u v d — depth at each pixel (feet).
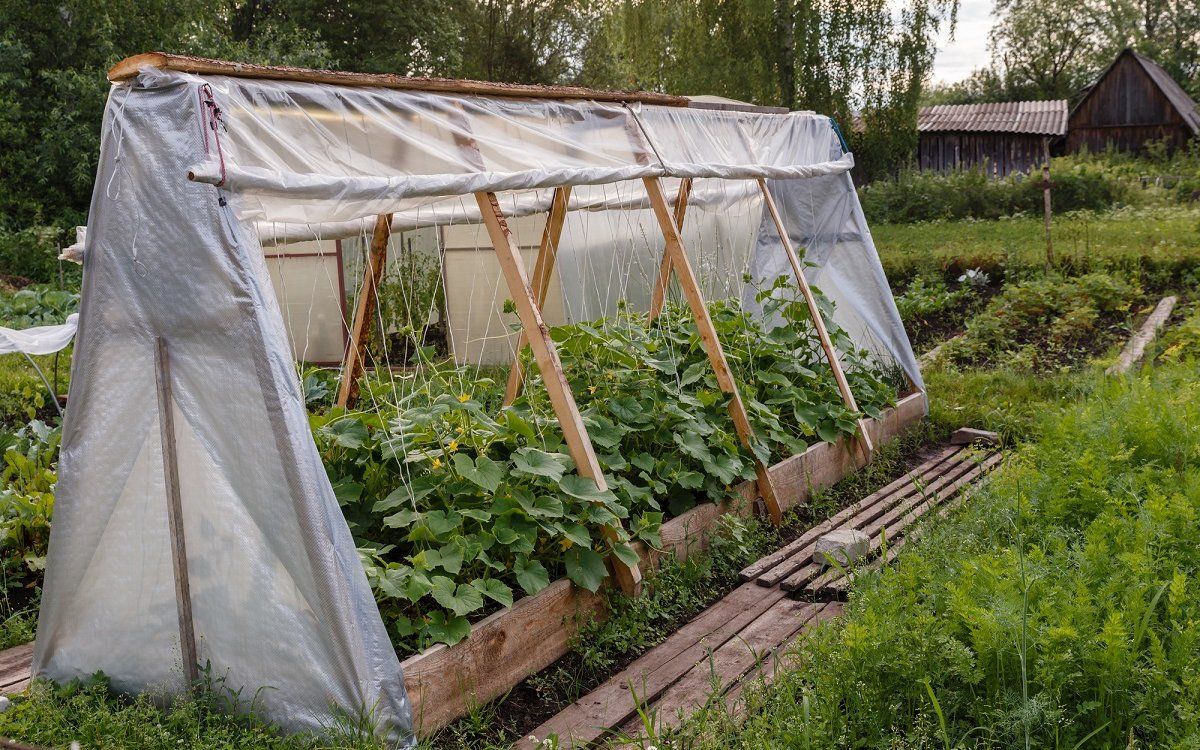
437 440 13.96
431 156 13.50
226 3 77.36
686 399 17.35
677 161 18.40
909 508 17.29
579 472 14.32
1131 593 10.75
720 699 11.08
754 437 18.03
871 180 76.59
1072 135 103.96
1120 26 188.85
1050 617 10.19
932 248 48.57
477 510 12.84
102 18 63.10
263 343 10.57
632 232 26.53
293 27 74.49
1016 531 13.74
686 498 16.44
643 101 18.45
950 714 10.20
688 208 25.30
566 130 16.26
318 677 10.62
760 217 25.84
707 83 71.72
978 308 38.60
